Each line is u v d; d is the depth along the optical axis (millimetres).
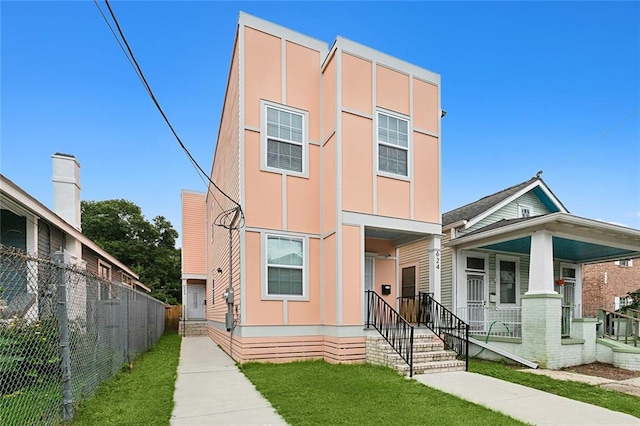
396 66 9547
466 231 12039
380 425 4168
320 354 8539
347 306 8117
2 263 4062
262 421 4320
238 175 8633
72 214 11383
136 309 8852
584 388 6129
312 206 9055
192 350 10555
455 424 4258
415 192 9398
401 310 10875
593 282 19109
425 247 12453
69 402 4039
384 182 8992
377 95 9172
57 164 11422
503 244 11203
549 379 6770
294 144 9039
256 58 8781
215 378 6496
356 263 8359
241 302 8016
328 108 9055
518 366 8250
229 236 9945
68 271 4508
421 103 9828
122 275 17797
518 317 11375
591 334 8820
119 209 30641
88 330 5176
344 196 8438
